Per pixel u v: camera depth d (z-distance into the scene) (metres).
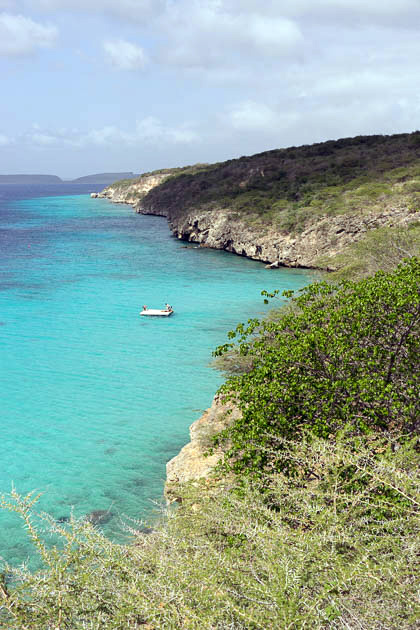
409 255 36.66
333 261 56.72
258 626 4.47
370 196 81.19
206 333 44.19
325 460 7.55
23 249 96.06
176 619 4.40
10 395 31.25
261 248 83.00
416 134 119.38
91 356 38.69
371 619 4.53
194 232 104.75
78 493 20.58
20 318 49.62
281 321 14.23
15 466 22.89
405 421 10.07
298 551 5.18
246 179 121.75
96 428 26.80
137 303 55.56
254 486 7.86
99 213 182.75
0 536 17.55
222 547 6.55
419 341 11.64
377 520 6.19
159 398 30.66
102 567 5.00
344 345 11.51
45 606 4.67
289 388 11.13
